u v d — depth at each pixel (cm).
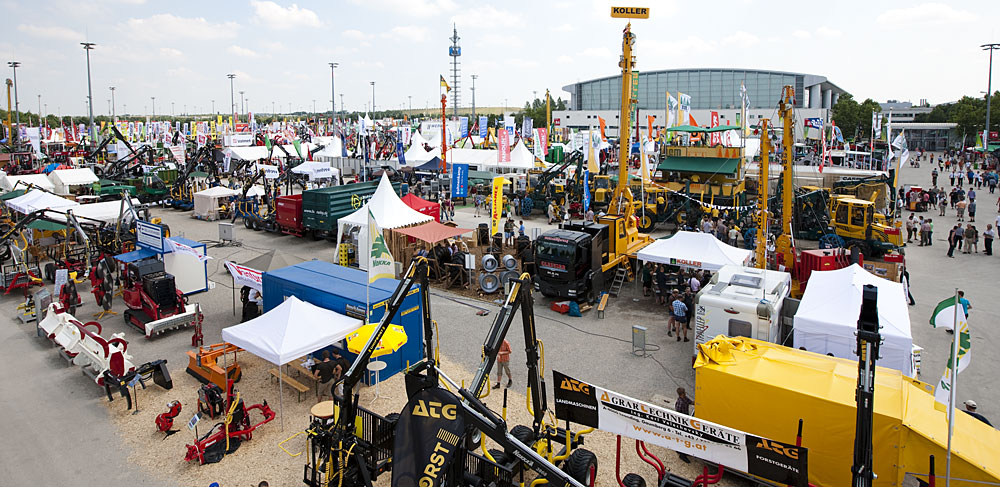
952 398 847
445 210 3847
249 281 1911
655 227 3634
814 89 12575
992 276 2447
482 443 1004
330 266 1895
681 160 3969
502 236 3138
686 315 1803
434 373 828
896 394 1016
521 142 5056
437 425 788
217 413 1366
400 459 777
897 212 3672
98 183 4369
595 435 1291
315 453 1109
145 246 2270
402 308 1586
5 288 2377
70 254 2636
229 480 1138
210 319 2053
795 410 1031
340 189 3409
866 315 741
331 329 1444
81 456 1219
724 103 12681
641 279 2497
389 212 2602
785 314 1680
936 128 11219
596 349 1759
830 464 1006
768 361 1149
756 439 839
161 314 1934
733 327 1541
